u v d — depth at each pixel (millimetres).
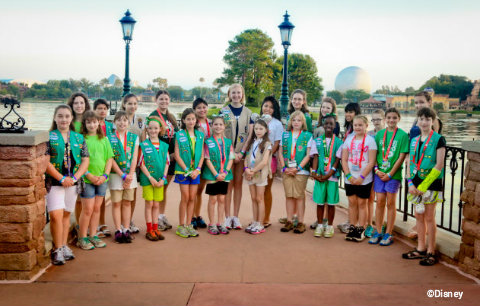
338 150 4938
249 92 65750
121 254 4250
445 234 4660
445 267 3984
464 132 35188
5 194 3438
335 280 3637
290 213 5215
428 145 4074
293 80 71500
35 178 3545
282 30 12445
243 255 4277
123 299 3213
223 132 5172
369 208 5148
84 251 4324
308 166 5125
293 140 5125
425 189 4016
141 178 4754
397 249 4523
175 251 4371
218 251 4395
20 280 3525
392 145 4555
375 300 3229
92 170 4262
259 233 5066
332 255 4309
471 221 3764
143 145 4715
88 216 4355
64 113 3922
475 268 3693
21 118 3605
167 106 5273
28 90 103562
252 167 5090
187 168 4816
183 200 4883
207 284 3518
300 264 4035
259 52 67000
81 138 4105
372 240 4715
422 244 4207
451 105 85062
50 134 3928
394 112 4562
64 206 3967
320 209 5074
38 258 3713
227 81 68125
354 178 4789
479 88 85875
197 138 4879
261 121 5020
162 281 3576
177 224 5453
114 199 4633
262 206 5125
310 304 3148
